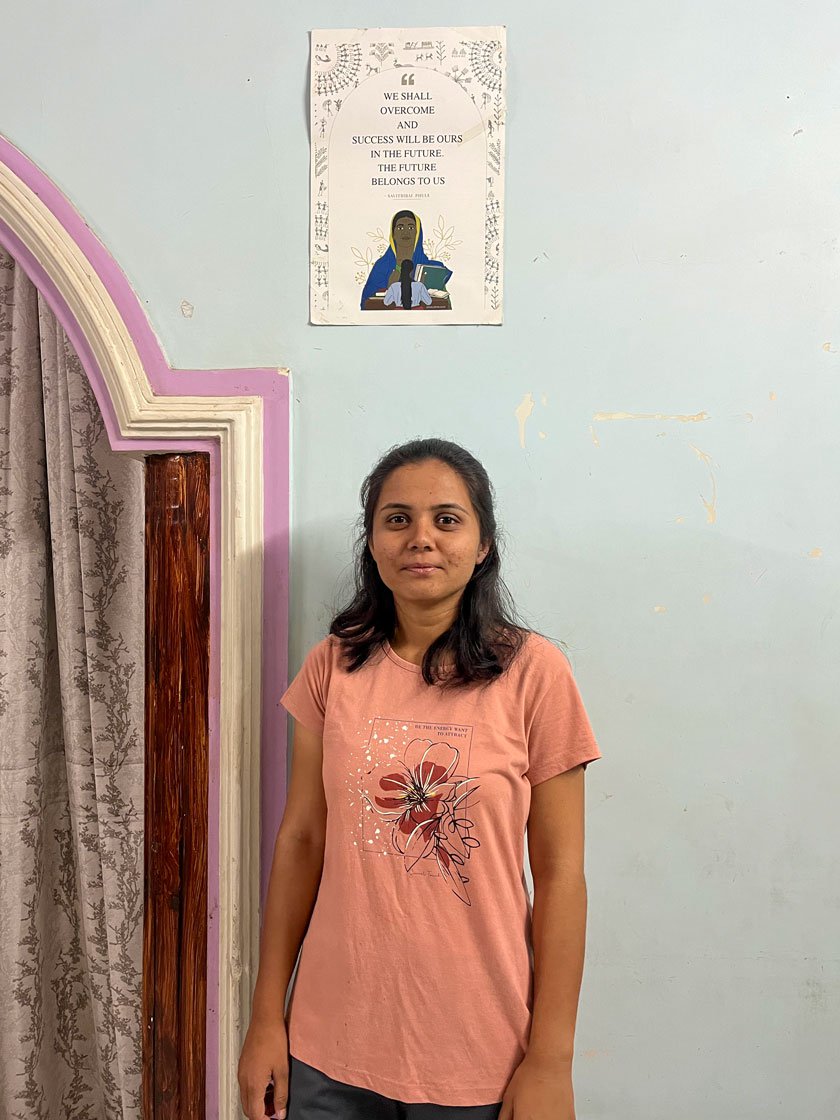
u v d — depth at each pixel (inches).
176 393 51.9
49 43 52.6
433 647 42.6
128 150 52.4
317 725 45.0
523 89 51.1
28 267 53.6
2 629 64.1
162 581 52.1
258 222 52.1
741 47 50.8
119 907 62.9
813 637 51.1
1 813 63.8
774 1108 51.0
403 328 51.6
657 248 51.0
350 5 51.5
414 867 40.0
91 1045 68.0
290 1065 42.3
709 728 51.1
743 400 50.9
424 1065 39.2
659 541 51.2
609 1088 51.3
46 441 63.4
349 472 51.8
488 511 43.4
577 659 51.3
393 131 51.4
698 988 51.1
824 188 50.7
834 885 50.9
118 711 63.2
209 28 52.1
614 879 51.3
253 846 50.6
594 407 51.2
